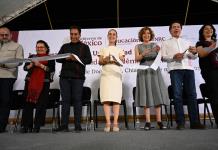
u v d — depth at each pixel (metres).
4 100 4.22
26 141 2.83
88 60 4.18
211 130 3.66
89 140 2.76
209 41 4.19
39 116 4.10
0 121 4.18
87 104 4.86
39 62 4.17
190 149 2.13
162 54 4.31
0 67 4.25
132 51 5.78
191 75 4.12
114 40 4.35
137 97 4.26
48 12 7.27
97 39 5.86
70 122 5.68
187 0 7.21
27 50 5.88
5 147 2.43
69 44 4.26
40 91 4.11
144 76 4.22
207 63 4.08
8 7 6.58
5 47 4.41
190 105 4.05
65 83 4.04
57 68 5.73
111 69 4.16
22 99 4.52
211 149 2.12
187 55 4.17
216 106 4.00
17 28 7.13
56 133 3.72
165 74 5.66
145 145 2.36
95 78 5.73
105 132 3.76
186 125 4.80
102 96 4.10
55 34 5.95
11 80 4.29
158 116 4.25
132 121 5.62
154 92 4.18
